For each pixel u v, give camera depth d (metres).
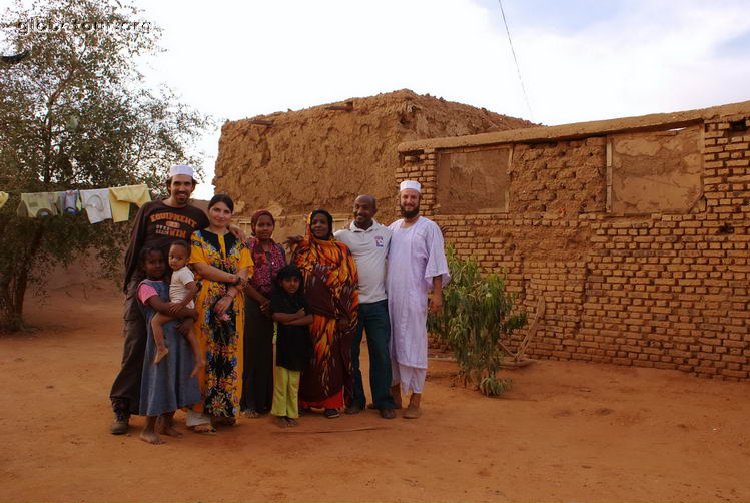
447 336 7.86
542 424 6.14
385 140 11.72
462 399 7.23
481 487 4.35
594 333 9.04
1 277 11.59
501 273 9.83
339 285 6.14
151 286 5.12
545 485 4.42
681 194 8.59
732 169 8.12
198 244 5.43
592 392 7.55
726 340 8.09
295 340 5.78
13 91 11.20
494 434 5.72
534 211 9.69
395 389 6.74
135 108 12.55
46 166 11.49
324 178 12.55
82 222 11.44
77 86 11.56
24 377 7.62
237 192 13.93
